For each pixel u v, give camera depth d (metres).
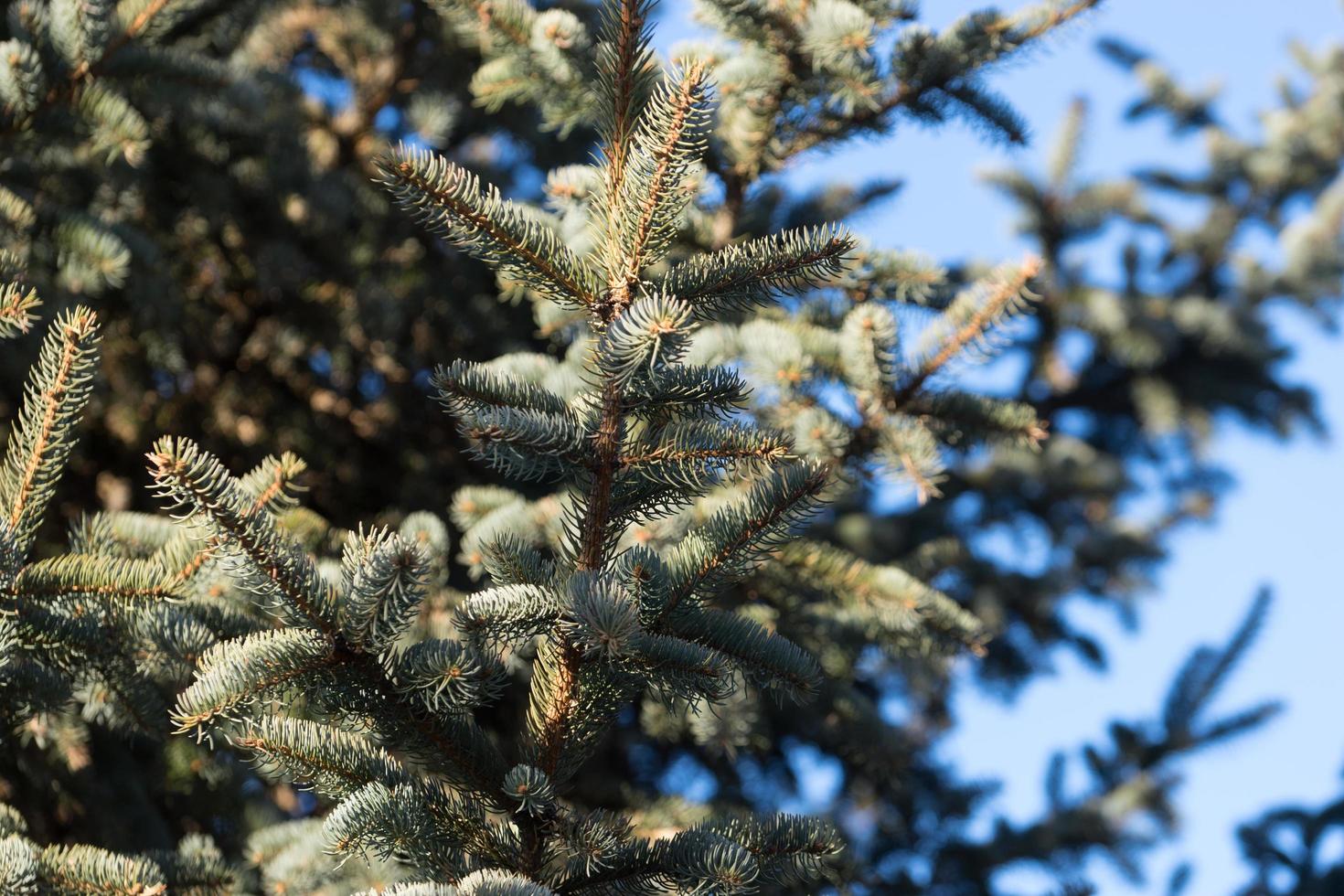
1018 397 7.81
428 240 5.99
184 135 5.12
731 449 2.14
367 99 6.23
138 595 2.47
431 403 5.94
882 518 6.50
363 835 2.04
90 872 2.35
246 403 5.91
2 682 2.54
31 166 4.12
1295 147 7.89
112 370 5.38
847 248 2.09
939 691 6.18
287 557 1.97
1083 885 4.91
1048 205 7.24
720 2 3.51
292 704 2.11
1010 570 6.50
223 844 4.15
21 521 2.35
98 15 3.78
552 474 2.22
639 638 2.11
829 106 3.76
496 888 1.92
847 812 5.32
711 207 3.95
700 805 4.03
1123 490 7.02
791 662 2.20
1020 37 3.63
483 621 2.07
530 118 6.09
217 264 5.68
